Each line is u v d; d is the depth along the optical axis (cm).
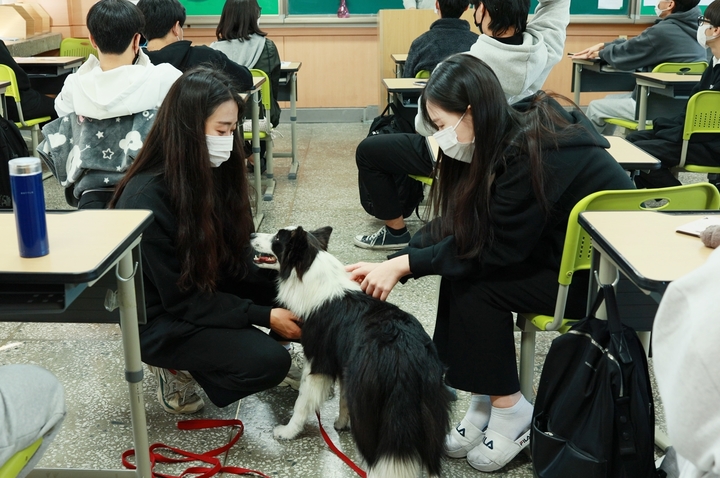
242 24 473
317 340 191
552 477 145
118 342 275
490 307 187
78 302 176
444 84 173
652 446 138
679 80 396
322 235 221
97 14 238
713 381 83
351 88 766
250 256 219
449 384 195
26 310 125
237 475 196
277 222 421
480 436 202
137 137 235
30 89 480
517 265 186
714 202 181
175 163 187
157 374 221
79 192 243
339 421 216
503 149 172
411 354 165
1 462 115
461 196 180
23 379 126
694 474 98
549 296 183
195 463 200
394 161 354
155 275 189
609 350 139
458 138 177
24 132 593
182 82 187
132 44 248
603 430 137
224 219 212
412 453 158
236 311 200
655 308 171
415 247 212
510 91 288
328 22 737
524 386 204
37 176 129
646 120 456
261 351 197
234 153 208
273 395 239
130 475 180
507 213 173
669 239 146
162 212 188
